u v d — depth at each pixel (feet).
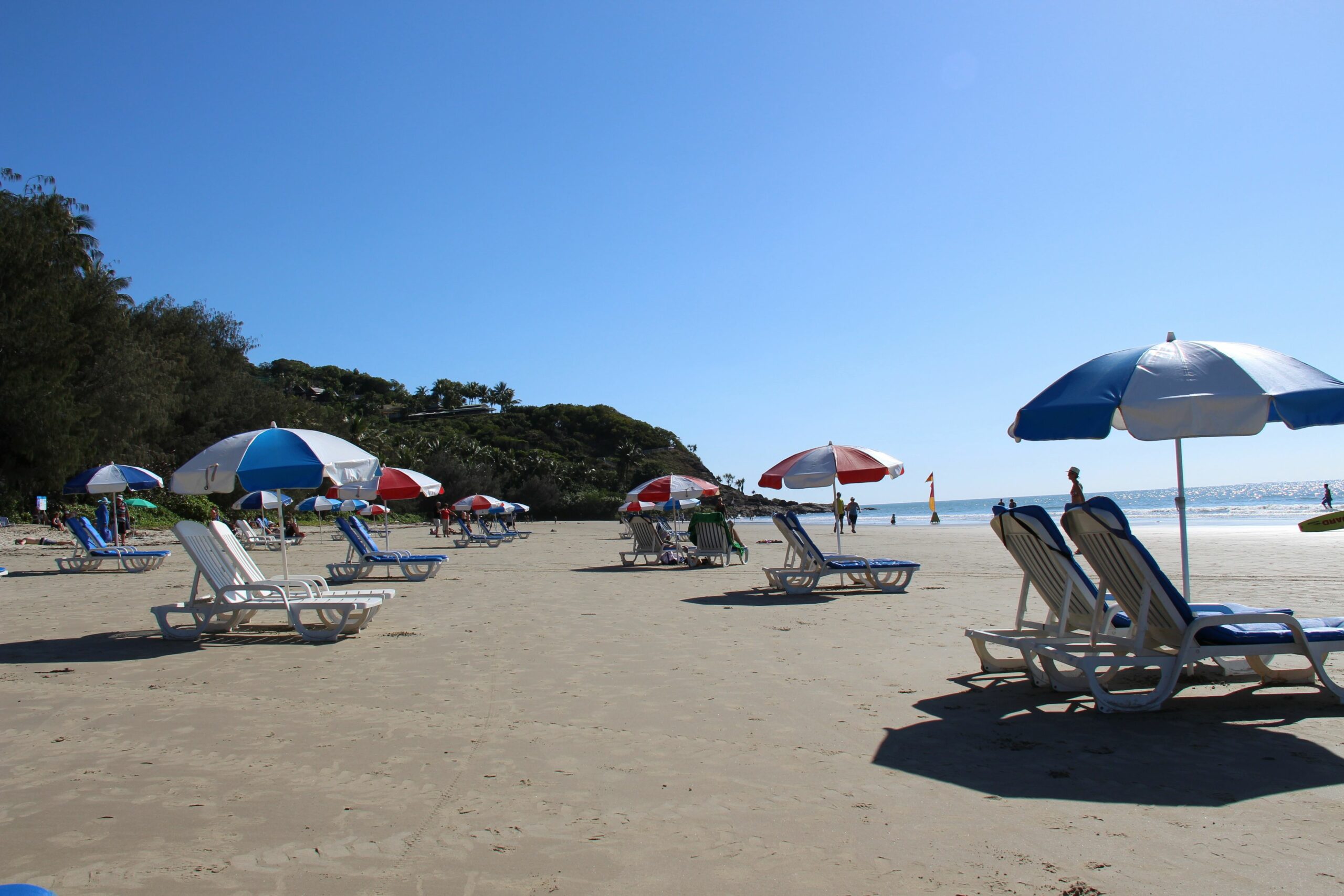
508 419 448.65
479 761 14.42
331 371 497.05
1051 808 11.82
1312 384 16.92
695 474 430.61
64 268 123.54
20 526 103.04
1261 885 9.30
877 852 10.45
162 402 133.28
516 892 9.51
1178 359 17.56
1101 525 16.72
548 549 89.97
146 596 42.70
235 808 12.28
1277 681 18.90
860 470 41.24
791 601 36.68
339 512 117.70
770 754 14.58
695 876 9.86
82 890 9.67
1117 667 17.88
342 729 16.56
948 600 35.55
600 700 18.78
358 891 9.57
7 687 20.80
